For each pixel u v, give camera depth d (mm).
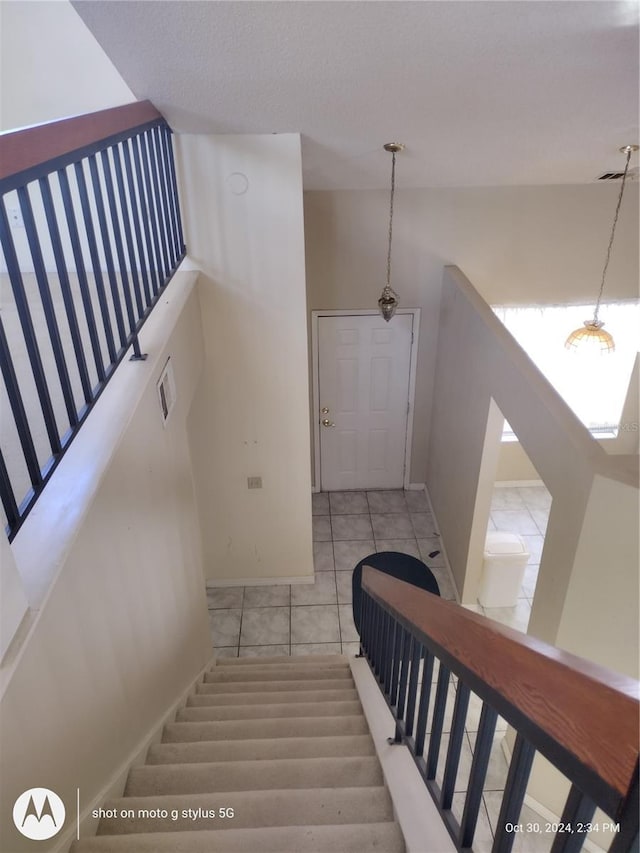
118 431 1767
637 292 5020
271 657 3924
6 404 1918
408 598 1660
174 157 3154
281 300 3621
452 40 1894
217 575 4863
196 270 3504
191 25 1759
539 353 5371
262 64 2070
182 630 2787
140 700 2021
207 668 3488
